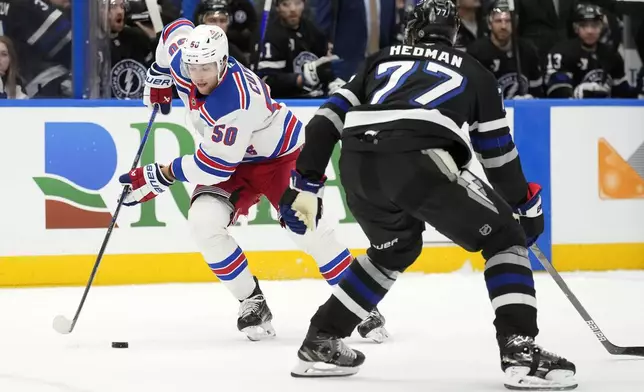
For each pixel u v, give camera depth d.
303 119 11.06
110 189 10.66
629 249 11.75
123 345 7.04
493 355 6.62
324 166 5.57
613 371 6.00
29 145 10.50
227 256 7.30
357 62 12.14
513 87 12.41
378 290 5.69
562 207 11.56
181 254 10.84
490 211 5.32
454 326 7.93
